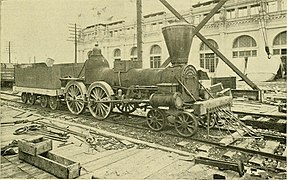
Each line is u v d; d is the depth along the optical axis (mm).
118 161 4445
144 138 5777
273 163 4133
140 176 3818
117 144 5395
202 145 5141
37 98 11594
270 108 9516
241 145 5039
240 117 7590
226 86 13969
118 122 7438
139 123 7332
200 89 6855
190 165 4184
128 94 7281
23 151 4562
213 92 7062
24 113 9289
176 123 5977
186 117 5828
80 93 8969
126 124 7102
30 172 4109
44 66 9969
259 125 6508
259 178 3645
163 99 5934
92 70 8453
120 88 7625
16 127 7133
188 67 6336
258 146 4906
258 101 11516
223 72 18234
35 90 10594
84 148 5223
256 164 4141
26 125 7395
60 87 9594
